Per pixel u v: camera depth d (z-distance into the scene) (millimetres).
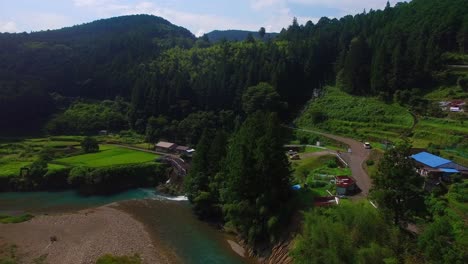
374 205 44344
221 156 67625
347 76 113500
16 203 74875
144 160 92875
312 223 39531
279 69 118125
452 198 43438
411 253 30266
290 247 46281
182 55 167250
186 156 95750
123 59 159500
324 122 101188
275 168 52938
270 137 54344
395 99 97688
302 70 127812
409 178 36844
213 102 120312
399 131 84000
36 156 96500
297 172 67562
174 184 84000
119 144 110938
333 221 39062
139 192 83000
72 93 152375
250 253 52312
